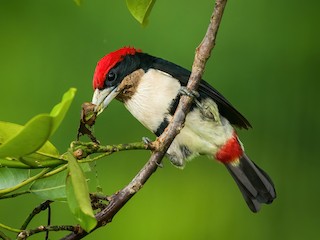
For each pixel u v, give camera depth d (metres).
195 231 11.77
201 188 12.01
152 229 11.73
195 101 9.00
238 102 11.55
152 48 11.42
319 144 11.80
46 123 4.39
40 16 11.82
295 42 11.72
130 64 9.08
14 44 11.72
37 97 11.49
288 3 11.70
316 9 11.70
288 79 11.65
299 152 11.83
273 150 11.86
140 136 11.51
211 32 6.67
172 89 8.95
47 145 5.05
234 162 9.48
